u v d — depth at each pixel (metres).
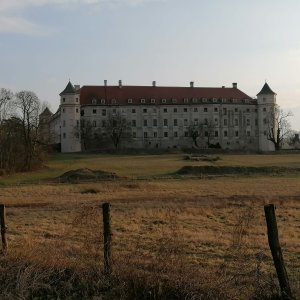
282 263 9.79
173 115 171.25
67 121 158.00
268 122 172.38
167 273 10.74
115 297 10.31
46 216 26.78
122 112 166.88
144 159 105.88
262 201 34.22
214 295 9.89
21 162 80.31
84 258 12.31
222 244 16.50
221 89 178.38
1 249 13.97
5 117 85.00
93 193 43.78
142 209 29.58
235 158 105.06
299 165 77.44
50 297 10.64
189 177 63.06
